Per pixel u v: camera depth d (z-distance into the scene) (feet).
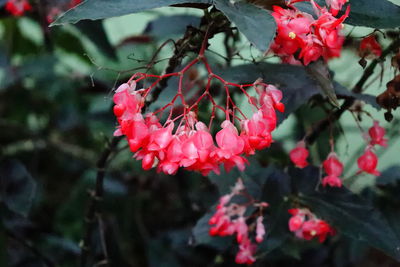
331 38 2.75
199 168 2.76
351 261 3.75
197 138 2.74
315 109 3.76
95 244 3.75
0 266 3.68
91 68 4.01
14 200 3.51
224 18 2.86
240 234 3.18
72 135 4.50
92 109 3.98
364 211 3.13
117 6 2.69
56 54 4.32
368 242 3.10
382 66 3.02
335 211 3.15
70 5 3.72
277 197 3.18
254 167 3.33
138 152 2.81
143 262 3.96
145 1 2.71
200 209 3.77
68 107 4.34
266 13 2.67
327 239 3.67
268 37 2.62
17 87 4.39
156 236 3.92
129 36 3.94
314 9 2.79
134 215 4.00
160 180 4.05
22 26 4.51
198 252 3.85
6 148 4.38
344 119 3.86
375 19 2.84
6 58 4.30
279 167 3.33
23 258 3.85
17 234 3.67
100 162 3.24
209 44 2.97
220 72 3.08
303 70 3.07
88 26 3.59
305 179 3.21
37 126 4.49
